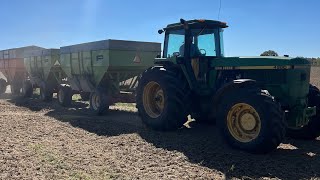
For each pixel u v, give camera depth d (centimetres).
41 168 566
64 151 668
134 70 1212
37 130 870
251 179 519
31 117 1073
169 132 834
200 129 870
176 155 641
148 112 883
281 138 612
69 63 1358
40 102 1507
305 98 701
